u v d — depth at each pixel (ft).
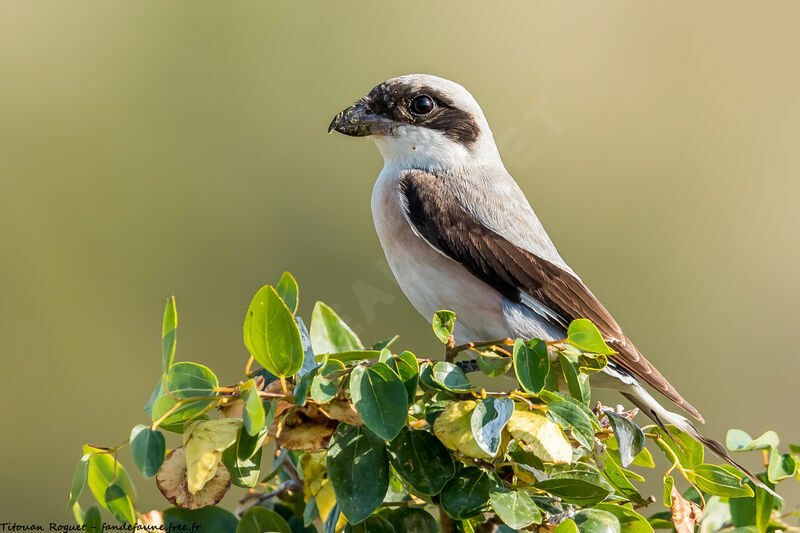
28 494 44.73
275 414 16.88
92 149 49.57
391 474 19.26
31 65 50.39
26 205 48.03
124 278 47.93
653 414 26.68
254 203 50.26
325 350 20.97
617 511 18.58
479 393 17.87
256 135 51.31
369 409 16.57
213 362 47.70
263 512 19.62
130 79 51.13
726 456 21.81
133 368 47.09
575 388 19.15
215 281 48.75
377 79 53.52
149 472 16.01
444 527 19.35
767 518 21.16
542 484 17.80
